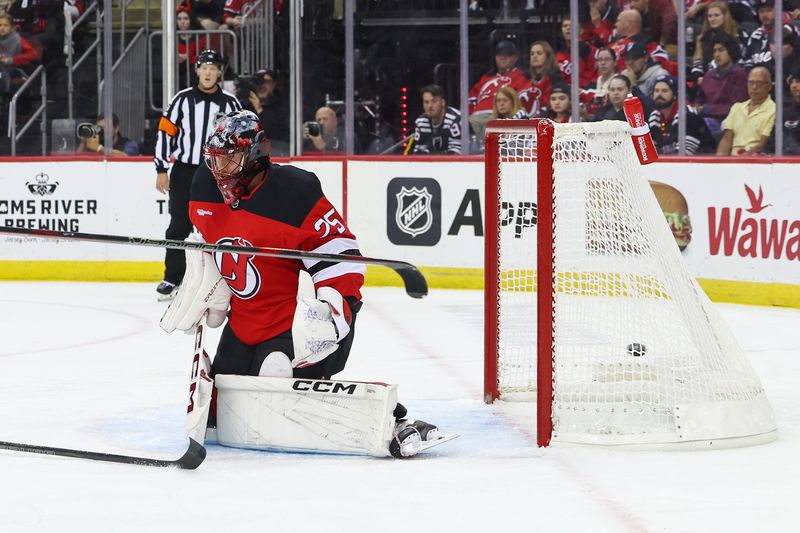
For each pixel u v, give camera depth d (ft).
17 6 69.46
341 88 65.87
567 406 23.29
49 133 69.77
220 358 23.13
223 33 66.85
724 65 59.21
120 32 70.38
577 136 25.03
